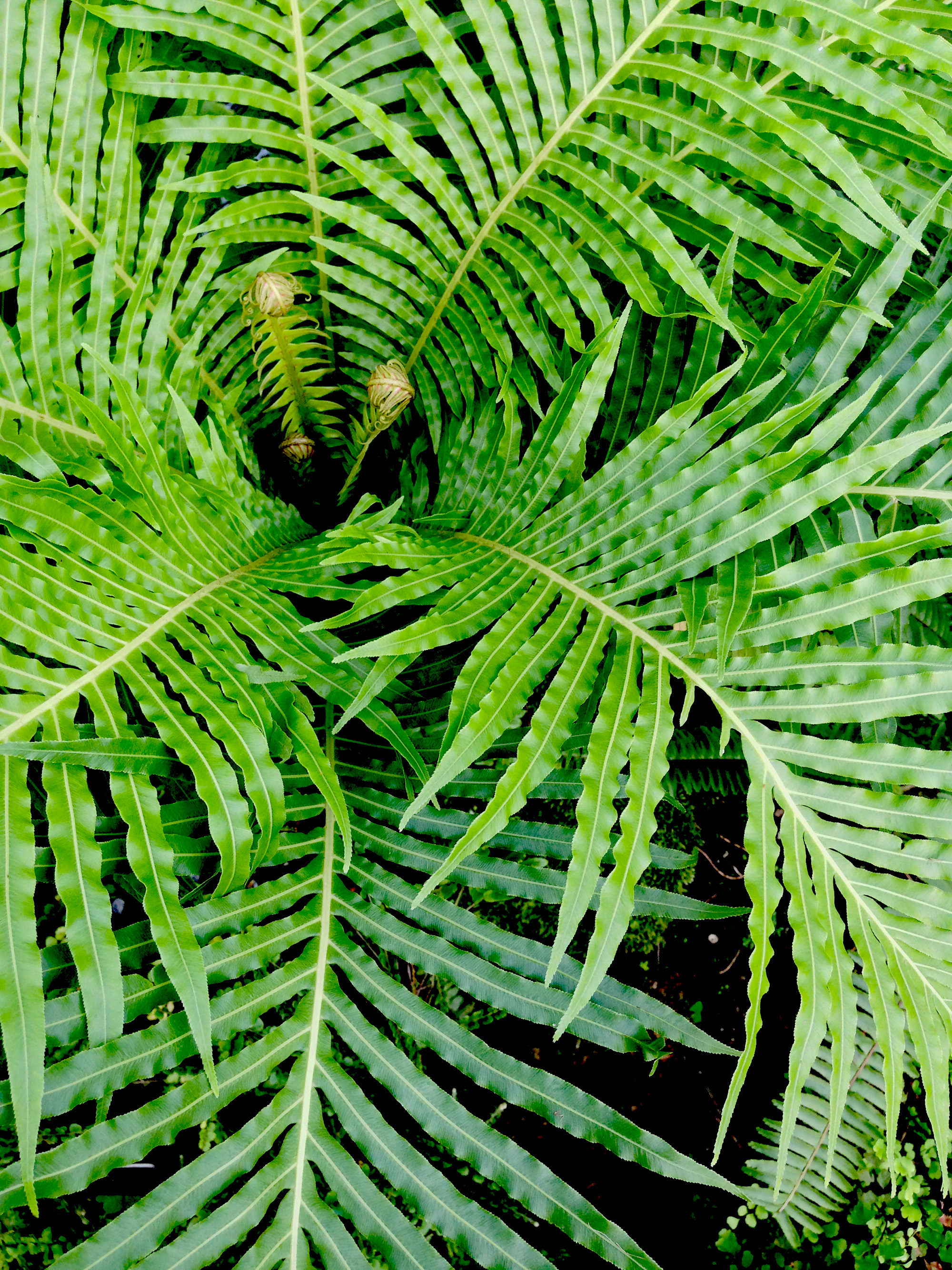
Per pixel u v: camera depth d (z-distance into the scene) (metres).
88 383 0.77
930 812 0.61
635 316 0.82
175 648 0.70
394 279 0.83
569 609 0.65
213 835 0.60
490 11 0.74
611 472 0.67
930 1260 1.02
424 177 0.77
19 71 0.75
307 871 0.69
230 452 0.87
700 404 0.65
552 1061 1.03
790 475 0.62
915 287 0.74
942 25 0.71
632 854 0.60
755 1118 1.06
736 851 1.11
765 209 0.79
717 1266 1.04
